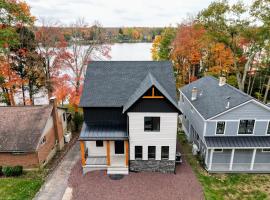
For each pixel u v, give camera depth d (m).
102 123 21.50
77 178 19.88
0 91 33.53
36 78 33.44
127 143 19.89
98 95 21.61
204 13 35.97
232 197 17.78
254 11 31.38
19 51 30.48
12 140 20.73
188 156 24.09
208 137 21.34
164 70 23.78
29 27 31.39
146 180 19.69
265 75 41.25
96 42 33.31
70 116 31.67
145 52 99.44
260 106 20.31
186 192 18.09
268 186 19.20
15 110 23.14
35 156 20.75
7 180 19.59
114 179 19.73
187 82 48.00
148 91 18.77
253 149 20.92
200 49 42.16
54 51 31.95
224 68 42.56
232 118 20.78
